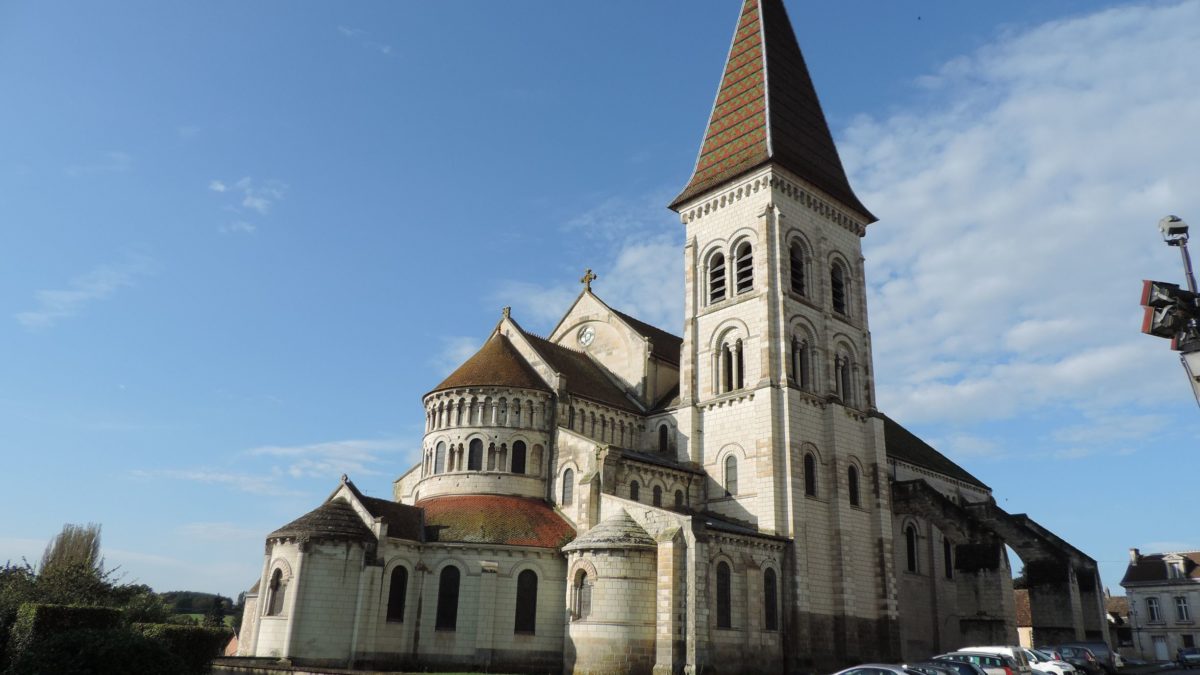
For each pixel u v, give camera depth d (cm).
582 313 8444
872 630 6469
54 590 6216
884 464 7075
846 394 7188
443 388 6806
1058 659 5231
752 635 5591
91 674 3328
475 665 5472
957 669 3934
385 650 5472
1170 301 1952
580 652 5366
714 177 7644
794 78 8200
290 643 5259
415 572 5734
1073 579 7088
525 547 5772
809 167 7644
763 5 8438
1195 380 1919
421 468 6894
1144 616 11644
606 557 5450
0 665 3831
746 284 7081
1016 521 7525
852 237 7881
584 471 6325
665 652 5150
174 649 4209
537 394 6775
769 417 6397
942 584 7588
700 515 6519
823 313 7181
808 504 6353
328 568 5456
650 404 7569
